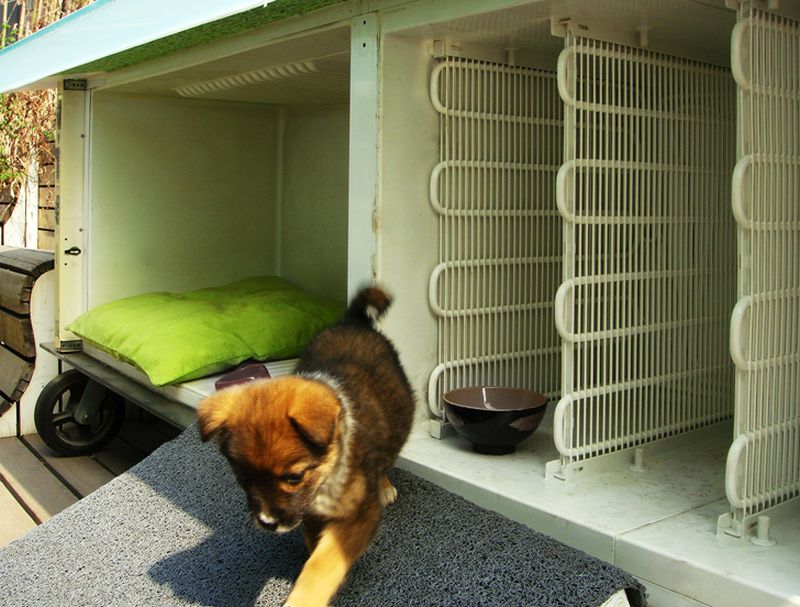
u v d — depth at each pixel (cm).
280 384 175
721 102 243
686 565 164
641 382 229
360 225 242
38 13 598
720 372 250
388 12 230
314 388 174
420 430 253
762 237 176
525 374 277
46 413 402
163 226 426
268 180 457
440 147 248
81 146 402
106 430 416
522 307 272
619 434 227
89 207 405
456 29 226
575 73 204
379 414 196
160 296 402
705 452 235
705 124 239
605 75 213
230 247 448
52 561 220
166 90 394
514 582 169
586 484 210
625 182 219
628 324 224
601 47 211
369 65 236
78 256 407
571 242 207
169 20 229
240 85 357
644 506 195
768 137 177
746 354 174
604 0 190
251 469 164
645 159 224
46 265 436
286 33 261
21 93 581
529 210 270
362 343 222
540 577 169
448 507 204
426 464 227
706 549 170
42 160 567
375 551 189
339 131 417
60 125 399
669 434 238
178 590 198
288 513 164
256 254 457
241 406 170
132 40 239
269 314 361
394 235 241
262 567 203
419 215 246
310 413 164
